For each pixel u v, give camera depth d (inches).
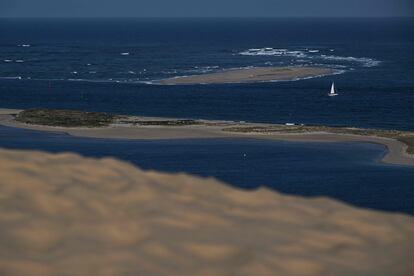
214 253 703.1
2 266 624.4
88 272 634.2
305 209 888.9
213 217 812.0
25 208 765.3
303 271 685.3
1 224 713.0
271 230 788.0
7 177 853.2
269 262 692.7
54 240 697.6
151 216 790.5
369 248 763.4
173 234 743.1
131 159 3410.4
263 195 935.0
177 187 930.1
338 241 778.2
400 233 822.5
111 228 739.4
